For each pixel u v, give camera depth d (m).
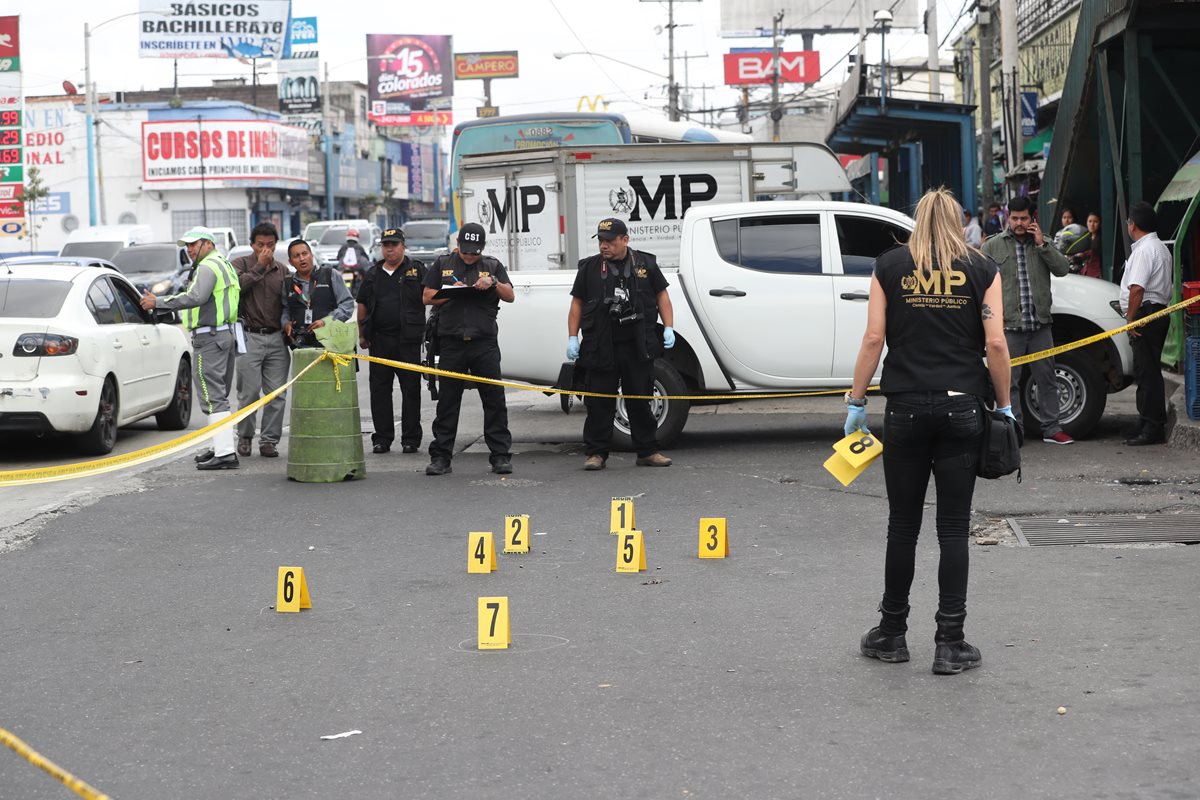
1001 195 37.00
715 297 12.74
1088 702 5.53
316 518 9.97
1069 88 18.39
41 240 70.69
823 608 7.17
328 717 5.59
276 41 89.25
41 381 12.57
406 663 6.35
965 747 5.06
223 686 6.05
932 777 4.78
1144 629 6.55
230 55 88.62
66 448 13.97
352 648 6.62
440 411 11.87
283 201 75.56
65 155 70.69
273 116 77.38
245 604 7.53
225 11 88.50
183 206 71.19
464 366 11.79
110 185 71.19
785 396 12.94
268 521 9.88
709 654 6.38
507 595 7.64
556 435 14.36
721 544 8.45
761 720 5.43
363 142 93.31
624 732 5.33
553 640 6.69
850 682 5.89
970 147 26.30
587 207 16.73
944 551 6.00
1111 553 8.25
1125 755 4.93
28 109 70.50
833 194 20.03
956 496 5.98
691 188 16.80
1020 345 12.34
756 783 4.77
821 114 73.62
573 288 11.85
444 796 4.72
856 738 5.19
